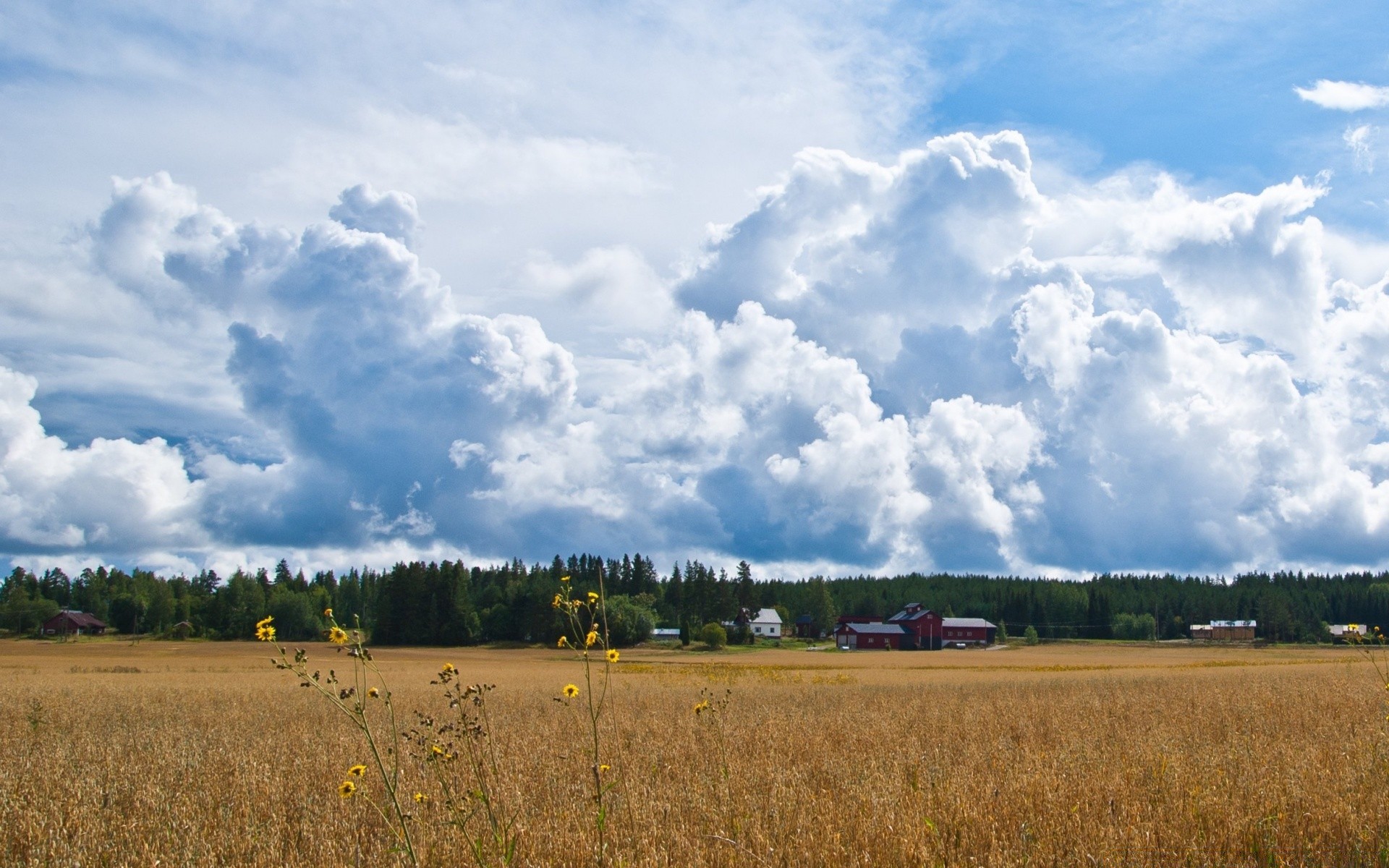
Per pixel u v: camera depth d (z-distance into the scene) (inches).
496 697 1085.8
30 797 449.4
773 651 4884.4
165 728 760.3
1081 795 389.7
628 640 5054.1
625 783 423.8
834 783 441.4
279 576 7288.4
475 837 320.5
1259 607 6427.2
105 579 7608.3
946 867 295.0
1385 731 579.2
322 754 558.3
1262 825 339.9
